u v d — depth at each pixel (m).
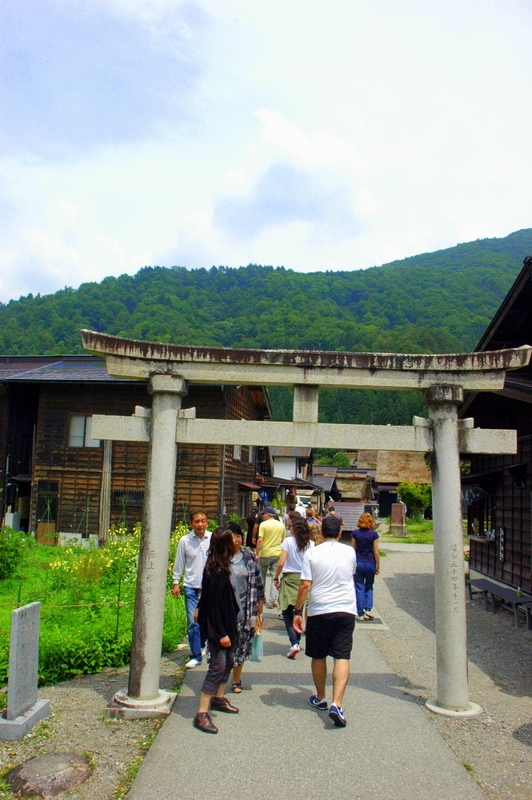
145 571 5.48
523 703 5.93
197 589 6.71
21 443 23.08
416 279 123.75
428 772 4.32
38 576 12.05
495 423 12.25
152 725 5.11
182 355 5.77
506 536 11.80
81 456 20.83
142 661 5.40
